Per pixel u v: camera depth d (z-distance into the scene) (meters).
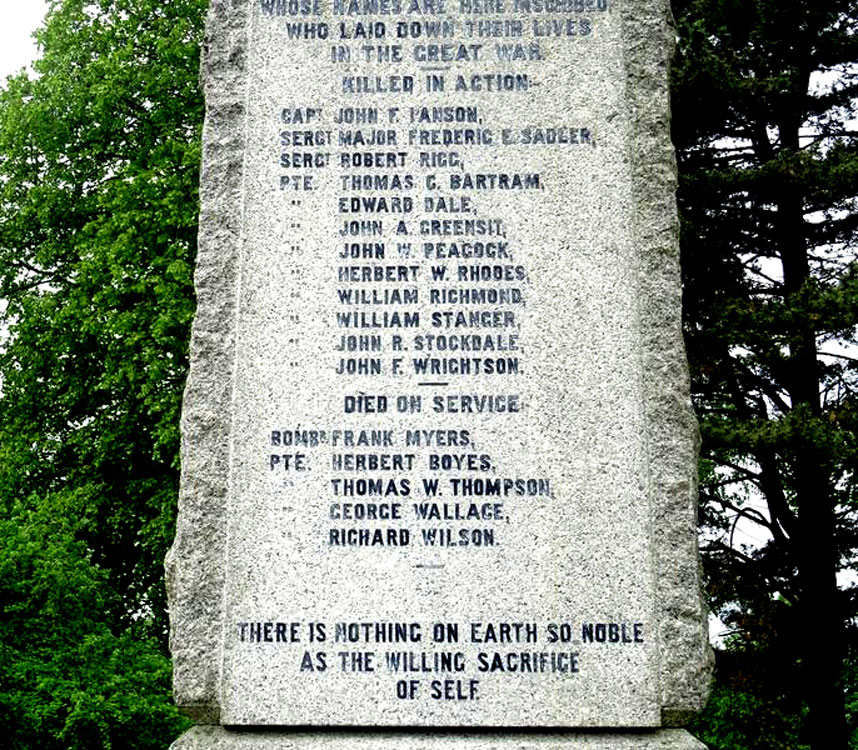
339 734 3.86
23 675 7.88
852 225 12.44
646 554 3.99
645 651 3.91
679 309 4.22
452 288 4.23
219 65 4.48
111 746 7.72
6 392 17.53
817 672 11.86
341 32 4.48
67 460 17.44
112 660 8.49
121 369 15.61
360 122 4.38
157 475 16.59
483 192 4.31
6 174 18.30
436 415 4.11
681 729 3.90
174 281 15.55
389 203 4.30
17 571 8.85
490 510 4.03
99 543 17.02
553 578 3.97
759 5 11.96
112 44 18.11
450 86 4.41
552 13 4.50
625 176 4.34
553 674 3.88
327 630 3.92
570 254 4.26
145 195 15.94
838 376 12.43
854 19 12.37
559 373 4.15
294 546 4.00
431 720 3.84
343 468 4.07
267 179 4.33
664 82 4.43
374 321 4.20
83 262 16.31
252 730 3.88
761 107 12.15
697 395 12.81
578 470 4.07
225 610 3.94
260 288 4.23
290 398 4.13
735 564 12.65
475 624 3.92
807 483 11.99
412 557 3.98
